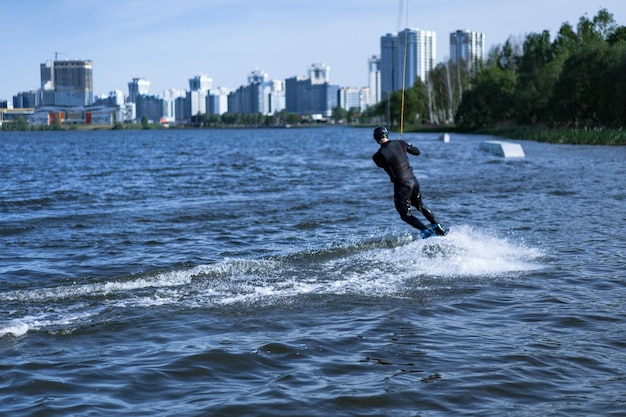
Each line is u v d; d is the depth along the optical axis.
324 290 8.77
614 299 8.15
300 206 18.38
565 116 71.88
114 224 15.34
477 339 6.66
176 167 38.03
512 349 6.33
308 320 7.42
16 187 25.92
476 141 72.31
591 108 70.69
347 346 6.50
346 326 7.17
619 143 53.69
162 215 16.72
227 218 16.22
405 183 12.20
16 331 7.05
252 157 49.81
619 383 5.49
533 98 83.56
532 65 95.25
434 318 7.44
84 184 27.02
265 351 6.37
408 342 6.59
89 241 13.13
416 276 9.58
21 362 6.14
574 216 15.43
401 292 8.64
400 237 12.83
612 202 17.97
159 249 12.29
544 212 16.28
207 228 14.70
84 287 9.05
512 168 31.97
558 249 11.41
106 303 8.26
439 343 6.55
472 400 5.19
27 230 14.52
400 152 12.35
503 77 98.88
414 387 5.45
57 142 106.25
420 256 10.92
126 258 11.45
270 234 13.88
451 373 5.75
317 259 10.89
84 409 5.10
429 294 8.53
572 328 6.99
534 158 39.22
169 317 7.59
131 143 97.69
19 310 7.97
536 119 86.88
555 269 9.89
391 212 17.06
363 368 5.91
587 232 13.10
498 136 83.44
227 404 5.15
